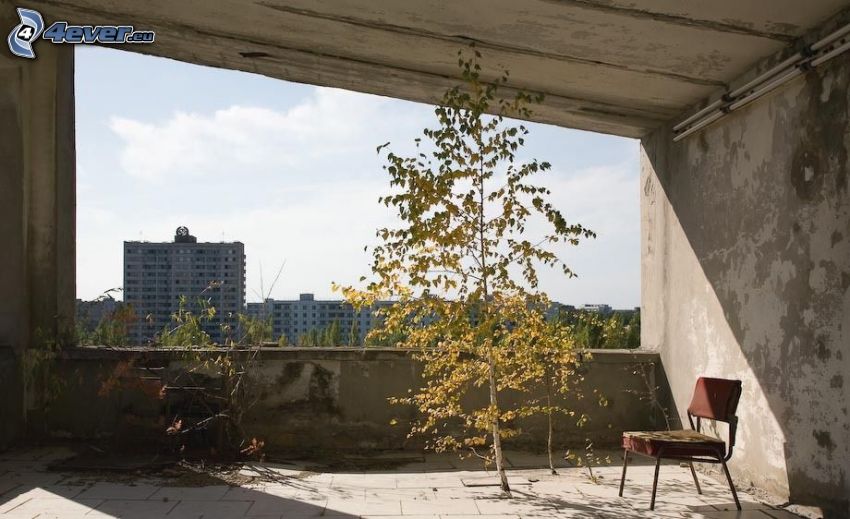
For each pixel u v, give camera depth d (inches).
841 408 157.9
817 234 166.9
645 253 273.4
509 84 234.8
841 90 158.7
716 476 212.2
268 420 251.0
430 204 183.3
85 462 217.8
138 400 247.8
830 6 159.6
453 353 202.2
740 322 200.7
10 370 238.1
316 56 237.3
